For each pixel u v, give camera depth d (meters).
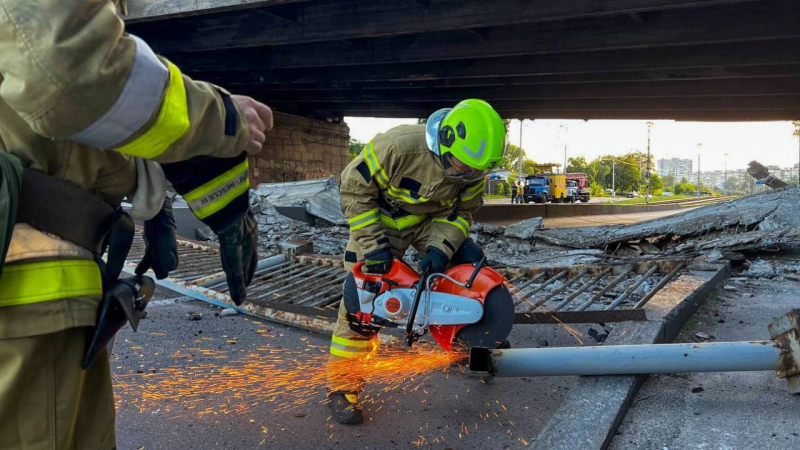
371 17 11.68
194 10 11.48
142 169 1.36
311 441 2.64
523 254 7.83
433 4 10.98
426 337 4.04
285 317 4.31
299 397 3.14
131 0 12.29
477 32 11.85
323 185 11.86
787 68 12.02
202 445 2.59
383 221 3.07
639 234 7.31
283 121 23.31
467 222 3.04
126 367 3.58
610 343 3.29
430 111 23.03
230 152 1.29
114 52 1.03
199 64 16.25
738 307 4.61
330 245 9.36
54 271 1.15
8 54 0.99
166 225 1.56
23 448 1.13
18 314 1.11
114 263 1.32
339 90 19.62
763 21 9.62
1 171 1.07
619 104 18.83
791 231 6.21
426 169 2.79
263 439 2.65
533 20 10.02
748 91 14.92
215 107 1.23
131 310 1.30
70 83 0.98
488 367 2.78
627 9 9.18
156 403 3.05
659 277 5.54
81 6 1.00
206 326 4.47
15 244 1.12
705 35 10.16
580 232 7.81
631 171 101.56
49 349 1.17
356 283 2.87
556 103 19.75
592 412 2.59
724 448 2.39
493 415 2.91
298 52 14.80
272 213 11.20
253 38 13.23
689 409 2.79
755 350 2.76
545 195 41.56
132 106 1.06
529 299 5.05
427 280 2.77
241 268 1.50
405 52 13.40
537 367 2.82
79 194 1.22
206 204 1.37
